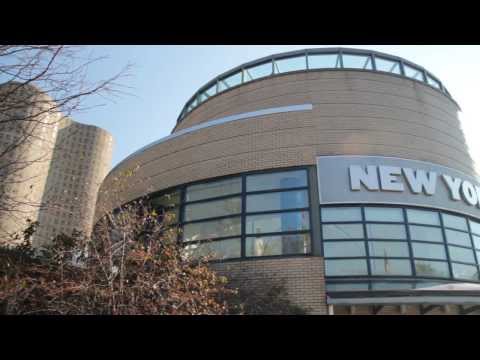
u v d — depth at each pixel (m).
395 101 14.23
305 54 15.91
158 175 13.91
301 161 11.70
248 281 10.48
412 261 11.50
